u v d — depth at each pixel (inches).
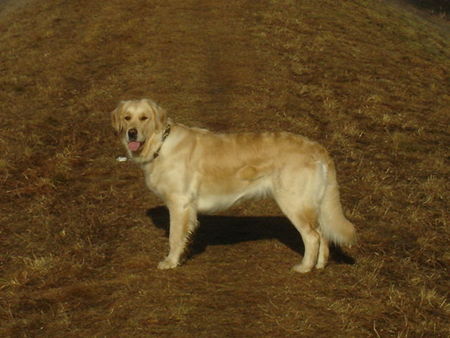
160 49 403.2
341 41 445.7
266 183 203.6
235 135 204.8
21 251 215.8
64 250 214.2
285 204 201.9
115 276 203.6
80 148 272.2
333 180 202.4
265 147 202.5
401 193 244.7
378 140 283.1
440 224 230.2
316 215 202.1
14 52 437.4
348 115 304.3
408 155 272.2
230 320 189.0
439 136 292.0
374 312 192.7
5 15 607.2
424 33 581.0
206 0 528.4
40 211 233.0
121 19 490.3
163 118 203.2
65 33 473.7
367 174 253.1
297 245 215.0
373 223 227.6
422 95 354.9
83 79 365.7
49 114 299.6
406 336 186.7
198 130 205.9
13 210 234.5
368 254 213.9
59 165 257.6
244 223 226.1
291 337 185.5
